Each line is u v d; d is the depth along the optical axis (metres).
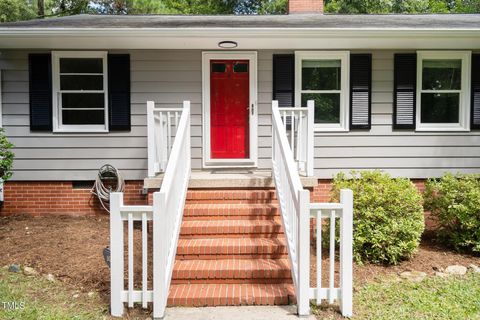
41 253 4.87
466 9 17.77
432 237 5.83
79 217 6.71
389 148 6.80
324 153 6.79
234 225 4.58
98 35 5.89
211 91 6.85
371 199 4.76
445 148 6.82
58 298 3.83
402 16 8.23
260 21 7.17
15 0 15.03
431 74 6.86
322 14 8.45
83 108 6.82
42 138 6.70
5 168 6.04
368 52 6.71
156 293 3.39
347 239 3.47
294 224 3.79
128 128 6.70
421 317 3.50
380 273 4.52
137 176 6.76
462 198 5.29
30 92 6.61
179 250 4.27
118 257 3.46
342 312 3.48
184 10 18.47
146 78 6.70
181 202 4.49
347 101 6.73
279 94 6.72
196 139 6.77
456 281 4.32
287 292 3.76
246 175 5.98
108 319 3.43
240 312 3.55
